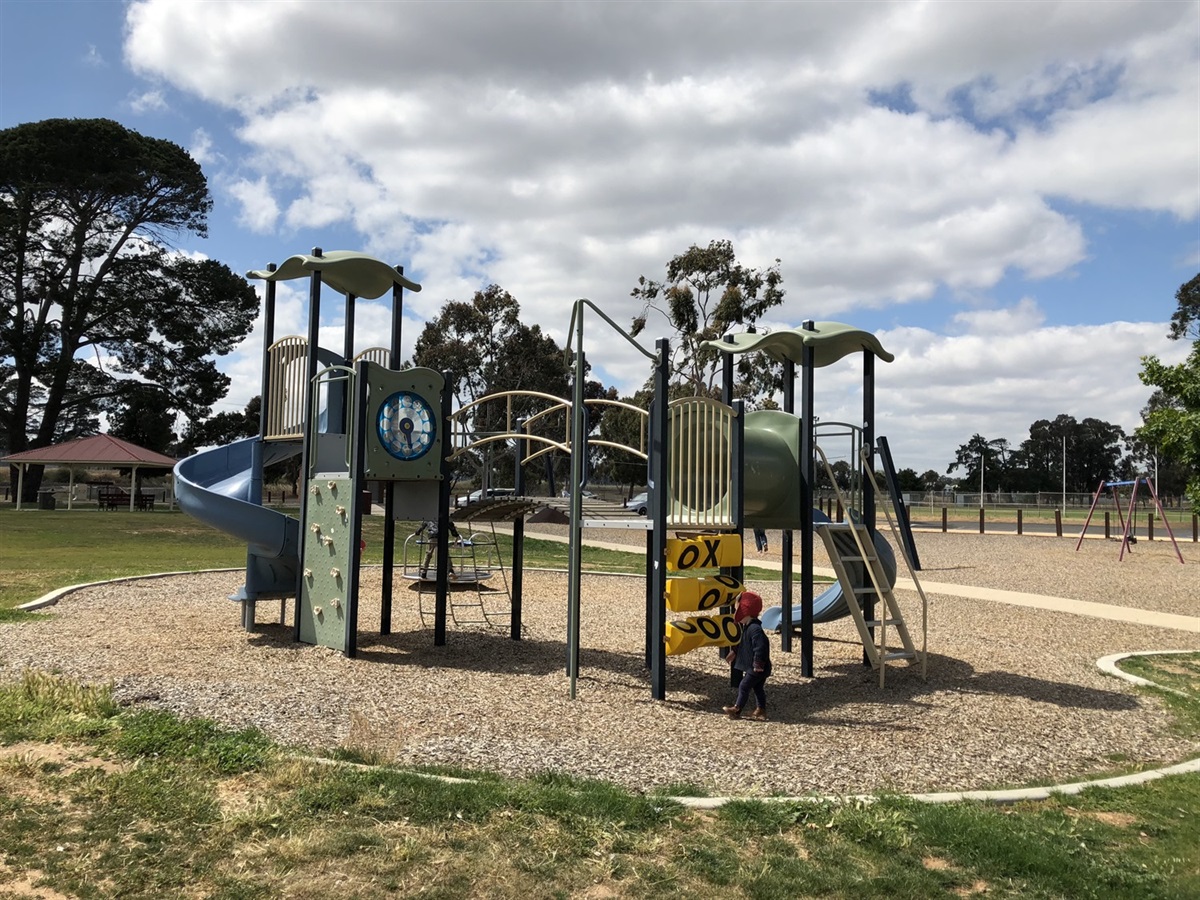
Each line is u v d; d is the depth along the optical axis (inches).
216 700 271.3
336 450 415.5
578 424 309.4
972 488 4589.1
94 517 1353.3
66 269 1877.5
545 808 183.6
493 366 2126.0
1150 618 542.0
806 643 361.4
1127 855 178.2
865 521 404.2
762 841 175.8
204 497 398.0
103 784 187.3
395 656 366.6
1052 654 412.2
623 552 1020.5
